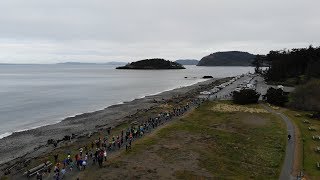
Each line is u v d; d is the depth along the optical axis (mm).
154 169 55031
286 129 84125
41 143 81312
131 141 71250
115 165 56406
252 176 53062
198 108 113688
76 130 94250
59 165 55219
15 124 106562
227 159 61125
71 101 159375
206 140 73125
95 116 115938
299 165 58594
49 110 133125
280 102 118625
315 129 84375
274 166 57938
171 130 81688
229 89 173000
